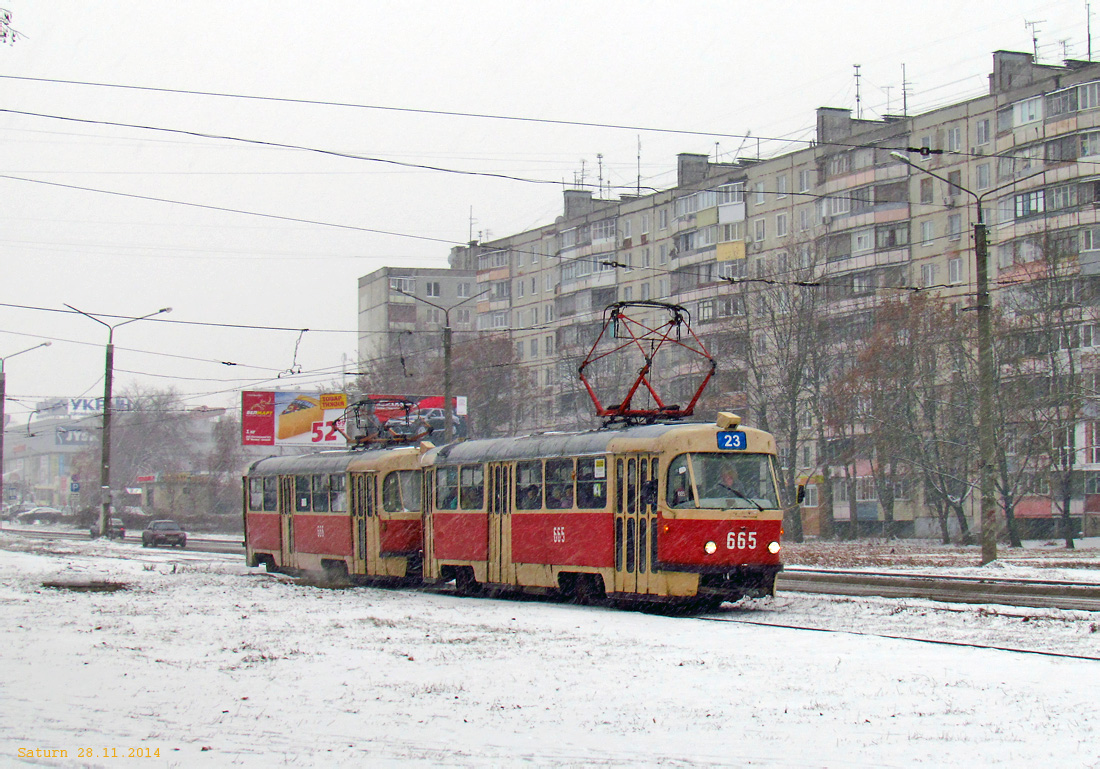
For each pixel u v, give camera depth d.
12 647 14.31
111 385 61.00
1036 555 39.56
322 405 58.22
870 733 9.18
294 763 8.09
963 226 63.31
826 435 60.16
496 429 74.88
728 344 57.12
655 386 66.69
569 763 8.16
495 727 9.45
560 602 22.47
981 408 28.05
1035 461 48.41
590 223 86.56
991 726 9.35
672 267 79.69
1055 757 8.30
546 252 92.38
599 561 20.81
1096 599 19.80
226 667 12.66
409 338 102.88
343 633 16.12
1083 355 47.66
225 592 23.62
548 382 89.88
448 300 106.69
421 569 26.98
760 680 11.74
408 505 27.02
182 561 39.91
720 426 19.88
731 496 19.64
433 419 54.91
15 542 58.31
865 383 51.25
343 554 28.30
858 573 27.20
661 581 19.34
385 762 8.15
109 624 17.17
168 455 124.69
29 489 169.25
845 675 12.01
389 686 11.45
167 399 124.06
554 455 22.30
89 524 86.25
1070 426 46.31
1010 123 61.03
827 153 69.75
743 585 19.45
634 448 20.23
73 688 11.22
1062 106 58.72
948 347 48.94
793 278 57.31
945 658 13.18
